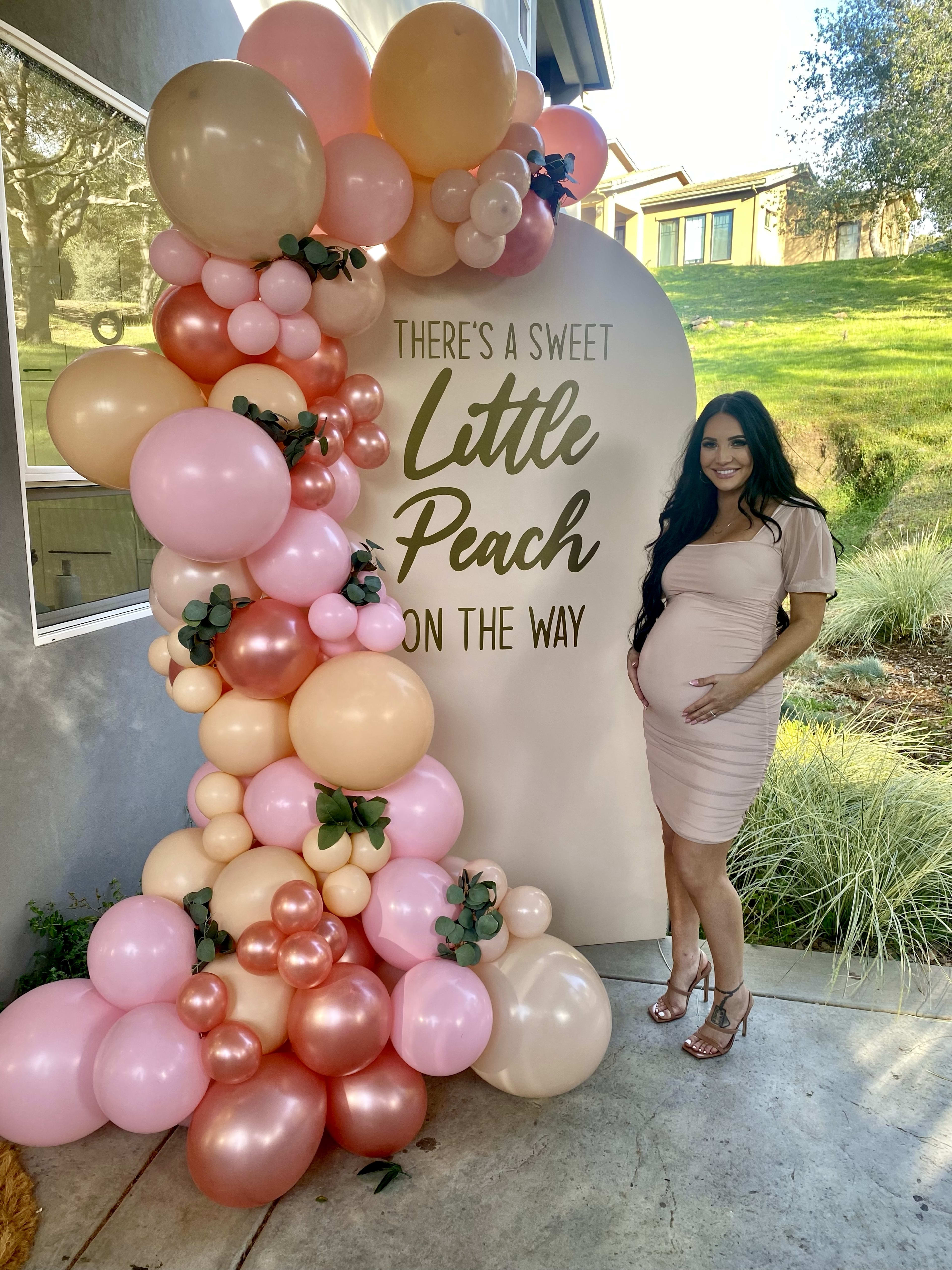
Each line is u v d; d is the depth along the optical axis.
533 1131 2.11
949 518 7.34
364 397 2.25
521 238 2.19
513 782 2.78
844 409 8.74
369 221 1.99
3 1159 2.00
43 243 2.70
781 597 2.20
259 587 2.04
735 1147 2.05
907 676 5.55
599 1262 1.74
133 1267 1.74
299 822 2.05
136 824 3.14
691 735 2.23
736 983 2.34
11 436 2.41
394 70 1.93
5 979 2.42
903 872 3.20
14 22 2.47
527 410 2.58
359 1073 1.96
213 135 1.68
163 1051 1.80
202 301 1.97
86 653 2.81
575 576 2.69
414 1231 1.82
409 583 2.62
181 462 1.68
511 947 2.20
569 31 9.30
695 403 2.65
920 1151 2.04
